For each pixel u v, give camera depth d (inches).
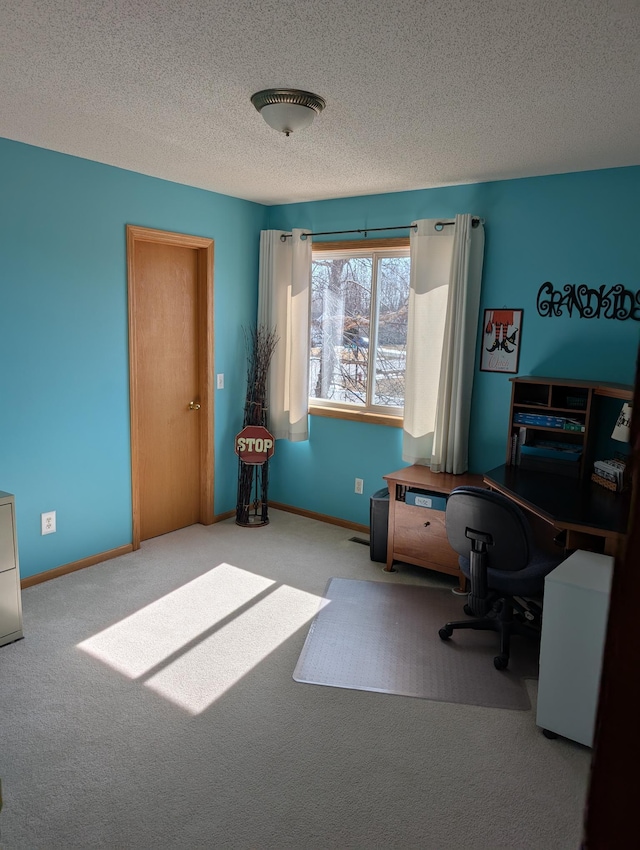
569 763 87.7
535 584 108.4
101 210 139.3
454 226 144.0
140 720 94.3
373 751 89.2
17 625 115.0
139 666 108.3
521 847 73.4
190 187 159.8
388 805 79.3
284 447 193.3
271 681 105.3
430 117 100.6
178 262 164.2
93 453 146.1
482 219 144.9
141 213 148.2
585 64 79.0
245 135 114.0
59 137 118.6
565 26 69.2
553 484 123.7
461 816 77.8
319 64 81.4
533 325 141.3
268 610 129.8
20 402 129.9
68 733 91.0
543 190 136.9
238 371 184.1
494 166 130.0
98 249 140.2
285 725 94.2
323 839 73.7
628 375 130.3
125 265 146.5
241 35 73.8
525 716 98.0
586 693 88.1
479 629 117.3
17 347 127.7
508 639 111.0
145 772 83.8
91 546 149.5
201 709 97.3
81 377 140.9
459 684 106.0
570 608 88.0
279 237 179.6
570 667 89.0
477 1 64.2
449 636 121.0
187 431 174.9
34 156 125.1
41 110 102.8
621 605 10.2
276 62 81.1
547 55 76.7
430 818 77.4
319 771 85.0
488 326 147.8
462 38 72.8
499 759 88.2
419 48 75.8
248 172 142.8
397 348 168.9
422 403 156.0
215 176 147.8
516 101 92.5
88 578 142.4
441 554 142.6
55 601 130.8
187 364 171.5
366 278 171.9
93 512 148.4
